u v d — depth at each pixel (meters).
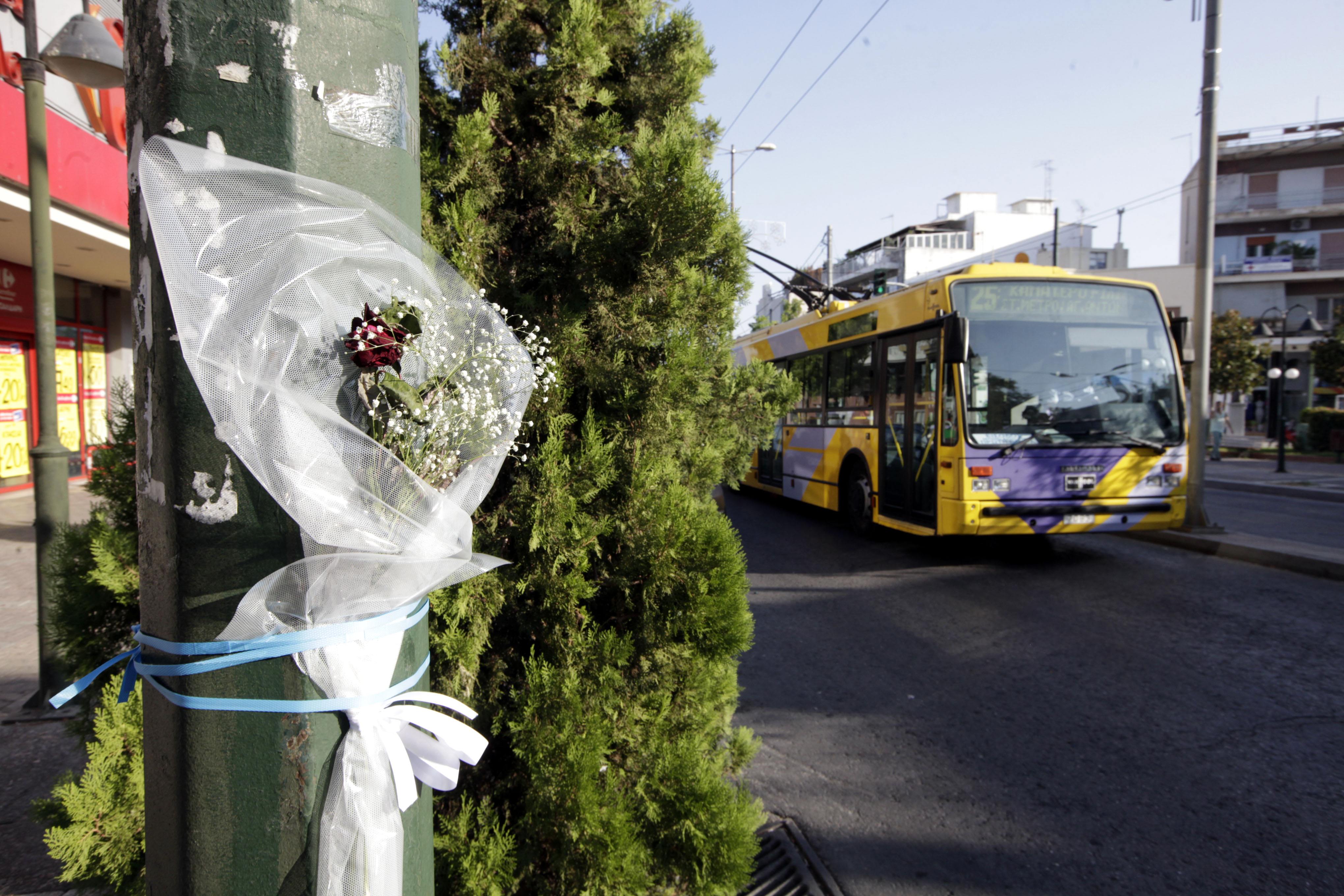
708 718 2.44
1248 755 3.92
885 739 4.19
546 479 2.11
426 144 2.28
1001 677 5.05
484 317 1.56
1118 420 7.86
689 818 2.15
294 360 1.23
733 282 2.63
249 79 1.24
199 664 1.19
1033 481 7.59
